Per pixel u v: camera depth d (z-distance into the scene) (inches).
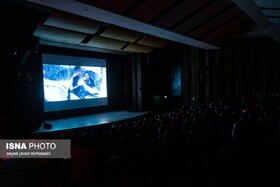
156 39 794.2
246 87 863.1
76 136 328.5
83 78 767.1
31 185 195.3
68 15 505.4
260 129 191.5
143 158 186.2
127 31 674.2
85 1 346.6
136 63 924.6
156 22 484.4
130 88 951.0
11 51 422.3
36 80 568.7
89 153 182.9
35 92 563.5
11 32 415.2
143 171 185.9
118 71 934.4
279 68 800.3
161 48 970.1
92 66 800.3
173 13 476.4
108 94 893.8
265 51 824.9
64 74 708.0
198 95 940.6
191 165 201.8
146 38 760.3
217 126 289.3
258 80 840.9
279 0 407.2
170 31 547.2
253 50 844.6
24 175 217.6
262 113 352.5
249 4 403.9
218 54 904.9
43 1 340.2
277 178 147.1
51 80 673.0
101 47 737.0
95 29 598.5
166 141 244.1
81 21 543.2
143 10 425.4
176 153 200.2
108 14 405.4
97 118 719.1
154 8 432.8
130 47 802.8
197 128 288.4
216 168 143.9
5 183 200.8
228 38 847.7
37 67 574.2
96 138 329.7
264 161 148.6
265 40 823.7
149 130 345.1
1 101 459.5
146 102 920.9
